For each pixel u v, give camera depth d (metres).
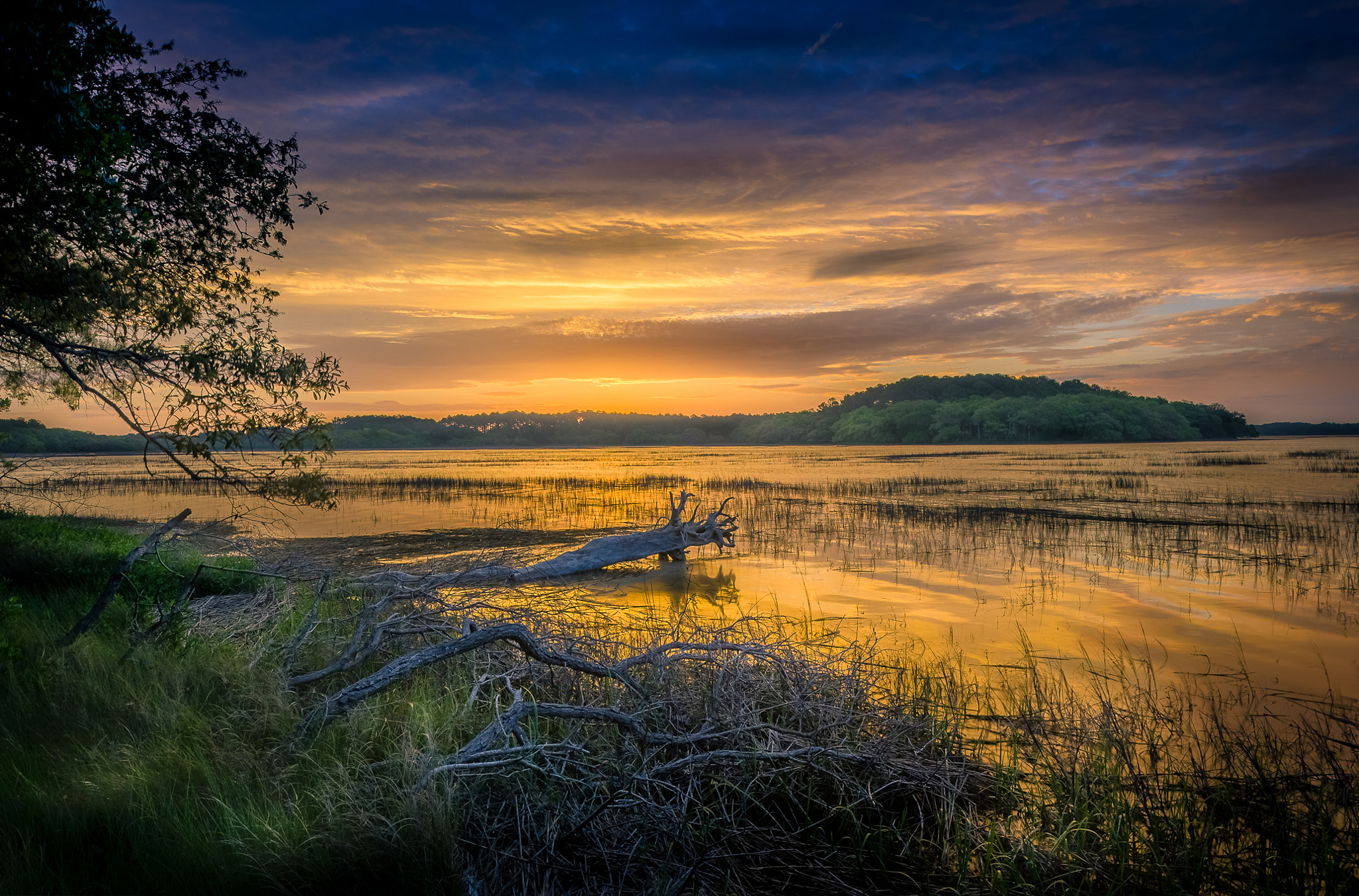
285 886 3.40
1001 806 4.70
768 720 5.52
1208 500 26.91
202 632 7.04
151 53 5.91
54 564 9.75
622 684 5.55
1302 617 10.05
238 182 6.80
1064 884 3.99
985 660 8.09
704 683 5.73
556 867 3.83
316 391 7.79
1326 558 14.77
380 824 3.80
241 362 7.34
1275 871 4.09
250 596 9.02
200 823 3.74
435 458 101.31
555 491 34.47
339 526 21.92
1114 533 18.66
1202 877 4.06
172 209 6.59
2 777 3.98
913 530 19.80
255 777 4.23
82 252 6.48
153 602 7.60
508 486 37.84
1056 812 4.57
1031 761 5.21
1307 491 30.95
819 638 8.04
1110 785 4.77
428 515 24.73
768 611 10.70
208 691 5.34
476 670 6.01
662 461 81.38
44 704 4.97
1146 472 47.59
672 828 4.12
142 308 7.46
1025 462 64.75
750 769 4.71
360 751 4.60
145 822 3.71
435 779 4.08
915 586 12.45
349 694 4.80
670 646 6.02
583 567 14.44
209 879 3.38
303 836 3.68
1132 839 4.31
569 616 8.53
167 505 26.30
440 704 5.45
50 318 7.20
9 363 9.36
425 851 3.56
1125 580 12.79
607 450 167.50
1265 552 15.45
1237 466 54.22
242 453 7.56
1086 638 9.05
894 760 4.91
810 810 4.70
